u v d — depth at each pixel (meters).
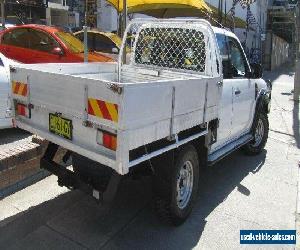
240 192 4.89
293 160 6.29
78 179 3.58
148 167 3.59
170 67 4.85
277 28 36.66
